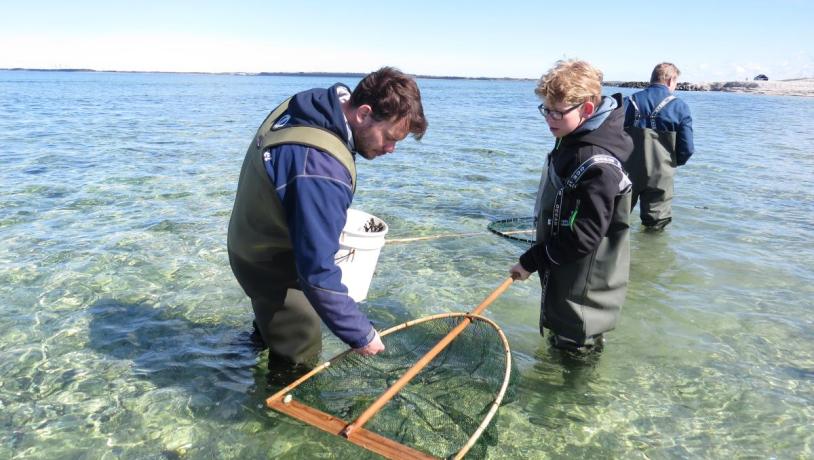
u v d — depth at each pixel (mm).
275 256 3199
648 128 6766
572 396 3652
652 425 3396
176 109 28094
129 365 3879
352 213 4156
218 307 4770
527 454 3123
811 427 3393
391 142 2730
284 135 2678
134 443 3121
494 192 9461
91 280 5238
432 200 8805
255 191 2836
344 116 2668
